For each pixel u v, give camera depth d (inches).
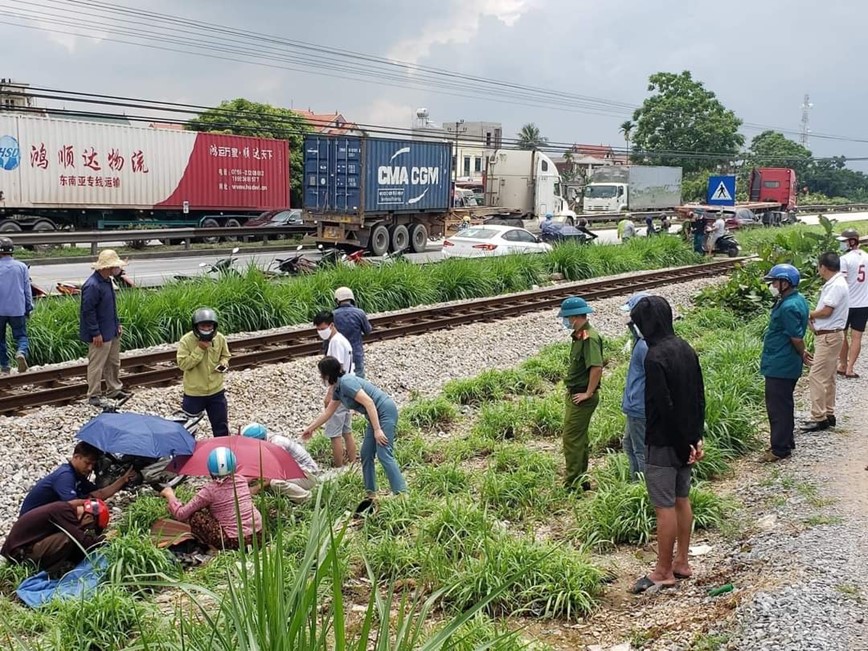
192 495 308.0
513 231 1016.2
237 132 1972.2
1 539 281.9
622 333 678.5
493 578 229.3
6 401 387.5
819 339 354.6
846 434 347.6
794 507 270.8
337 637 128.0
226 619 149.0
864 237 1555.1
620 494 284.7
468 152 3710.6
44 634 208.4
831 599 196.9
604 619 220.4
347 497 305.3
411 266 747.4
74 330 502.9
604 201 2050.9
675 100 3083.2
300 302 623.2
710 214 1370.6
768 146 4266.7
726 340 546.6
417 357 535.8
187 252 1162.6
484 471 349.1
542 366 518.3
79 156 1221.7
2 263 430.9
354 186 1120.8
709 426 346.9
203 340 337.7
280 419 415.2
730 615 200.4
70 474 268.1
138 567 244.8
